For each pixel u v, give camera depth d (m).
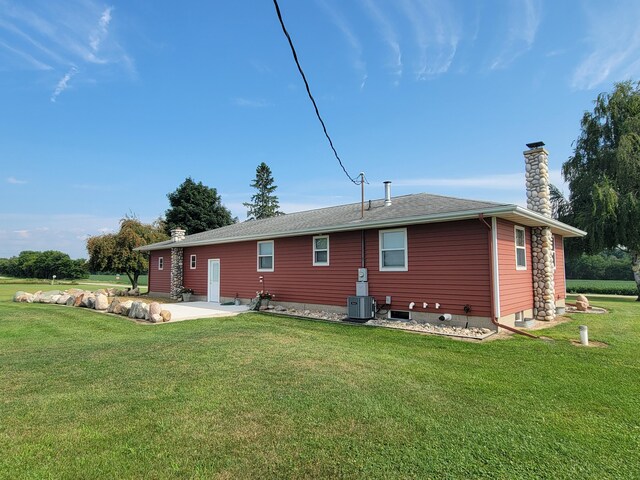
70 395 4.28
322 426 3.48
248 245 15.22
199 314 12.04
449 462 2.87
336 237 11.77
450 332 8.35
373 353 6.43
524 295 10.23
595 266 36.75
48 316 11.52
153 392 4.37
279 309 13.12
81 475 2.65
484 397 4.28
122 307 11.79
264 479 2.62
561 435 3.34
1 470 2.71
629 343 7.21
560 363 5.80
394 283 10.24
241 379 4.87
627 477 2.69
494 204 8.56
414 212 9.81
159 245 19.98
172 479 2.61
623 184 19.27
